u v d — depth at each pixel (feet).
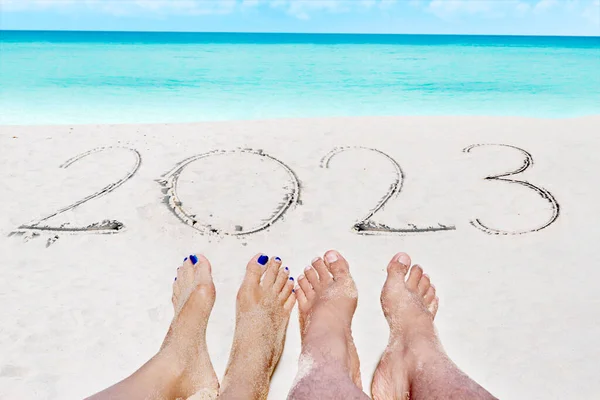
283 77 47.75
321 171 14.49
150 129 17.89
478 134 17.28
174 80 44.80
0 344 8.23
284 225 11.91
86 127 18.12
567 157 15.12
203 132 17.53
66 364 7.89
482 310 9.09
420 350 6.54
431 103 34.88
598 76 49.52
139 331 8.59
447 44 141.08
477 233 11.56
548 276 10.00
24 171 14.60
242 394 6.34
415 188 13.53
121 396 5.66
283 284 8.65
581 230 11.53
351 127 18.07
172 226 11.85
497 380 7.59
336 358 6.12
